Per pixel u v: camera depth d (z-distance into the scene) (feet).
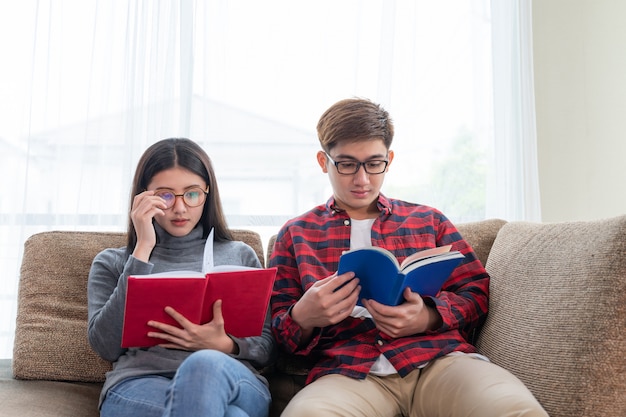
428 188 8.39
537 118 8.64
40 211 7.88
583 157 8.59
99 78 7.98
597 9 8.65
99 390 5.29
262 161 8.26
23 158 7.95
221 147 8.20
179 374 3.94
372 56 8.32
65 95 7.99
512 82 8.53
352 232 5.54
